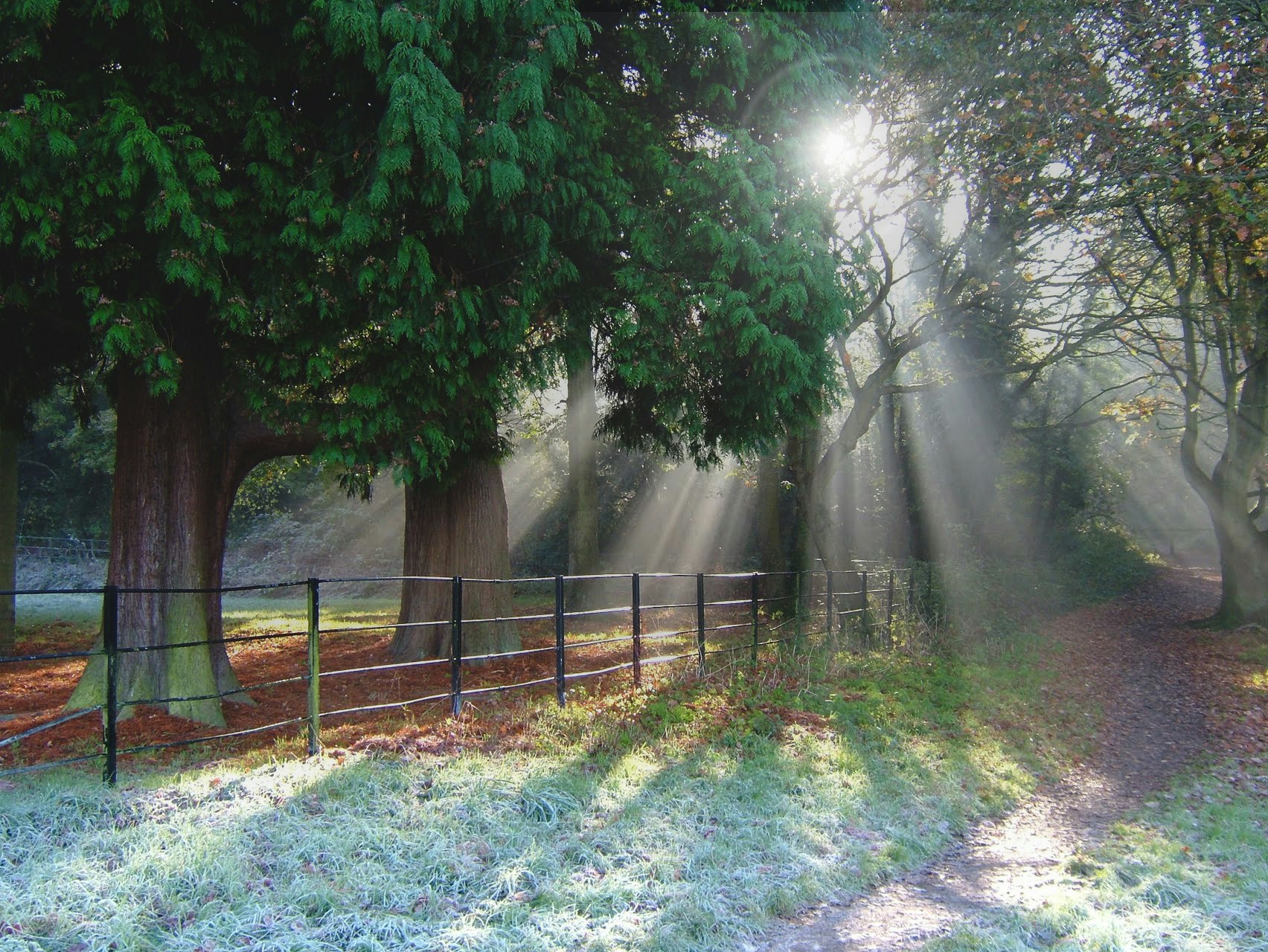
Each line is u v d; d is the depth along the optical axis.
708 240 9.48
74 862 4.62
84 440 32.34
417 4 7.17
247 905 4.40
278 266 7.64
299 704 9.06
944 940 4.66
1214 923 4.82
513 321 8.39
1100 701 11.98
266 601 28.22
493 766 6.59
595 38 9.69
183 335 8.50
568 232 9.10
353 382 8.25
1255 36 11.92
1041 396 26.06
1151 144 12.64
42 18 6.32
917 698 10.69
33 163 6.53
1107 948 4.47
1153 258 16.23
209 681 8.42
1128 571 27.92
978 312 16.58
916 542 24.72
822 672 11.33
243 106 7.40
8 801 5.33
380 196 7.12
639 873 5.19
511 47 7.85
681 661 11.29
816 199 9.98
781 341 9.38
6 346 9.07
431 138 6.93
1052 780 8.45
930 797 7.28
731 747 7.93
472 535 11.98
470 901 4.73
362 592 31.95
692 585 25.03
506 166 7.41
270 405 8.20
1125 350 19.56
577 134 8.76
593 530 20.45
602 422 13.71
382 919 4.39
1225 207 11.57
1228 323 16.17
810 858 5.69
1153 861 5.98
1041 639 16.58
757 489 26.08
